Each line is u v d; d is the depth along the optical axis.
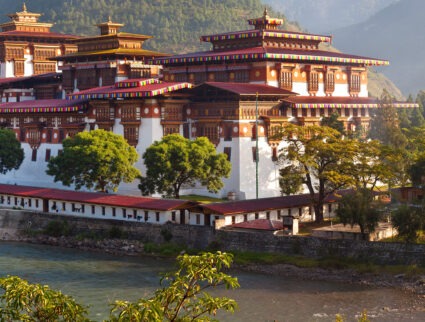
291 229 142.38
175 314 51.06
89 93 195.12
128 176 171.75
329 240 136.00
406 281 125.25
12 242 166.88
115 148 171.38
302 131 158.62
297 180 157.12
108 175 170.25
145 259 145.75
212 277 51.00
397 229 131.50
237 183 181.25
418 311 111.19
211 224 148.50
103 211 161.75
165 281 126.69
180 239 149.38
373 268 130.12
